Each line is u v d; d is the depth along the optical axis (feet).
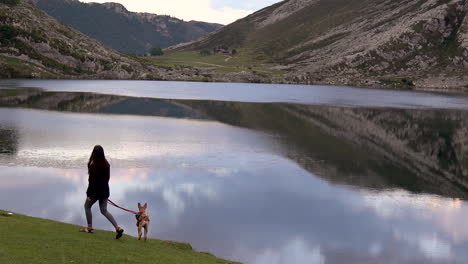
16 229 45.24
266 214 86.17
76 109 255.50
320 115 275.80
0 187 93.76
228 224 79.15
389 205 96.84
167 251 51.52
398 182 118.01
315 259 66.33
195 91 488.02
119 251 44.14
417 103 407.03
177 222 78.69
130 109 269.44
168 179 109.40
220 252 66.74
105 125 195.42
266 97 427.74
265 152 148.97
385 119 265.54
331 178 118.32
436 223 85.87
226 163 130.21
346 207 93.71
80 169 113.29
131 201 90.17
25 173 106.83
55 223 53.01
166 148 147.95
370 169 131.44
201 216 82.79
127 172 114.42
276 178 115.55
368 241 74.90
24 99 299.17
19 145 139.95
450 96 547.90
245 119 240.53
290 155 145.89
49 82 545.85
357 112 302.45
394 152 161.17
